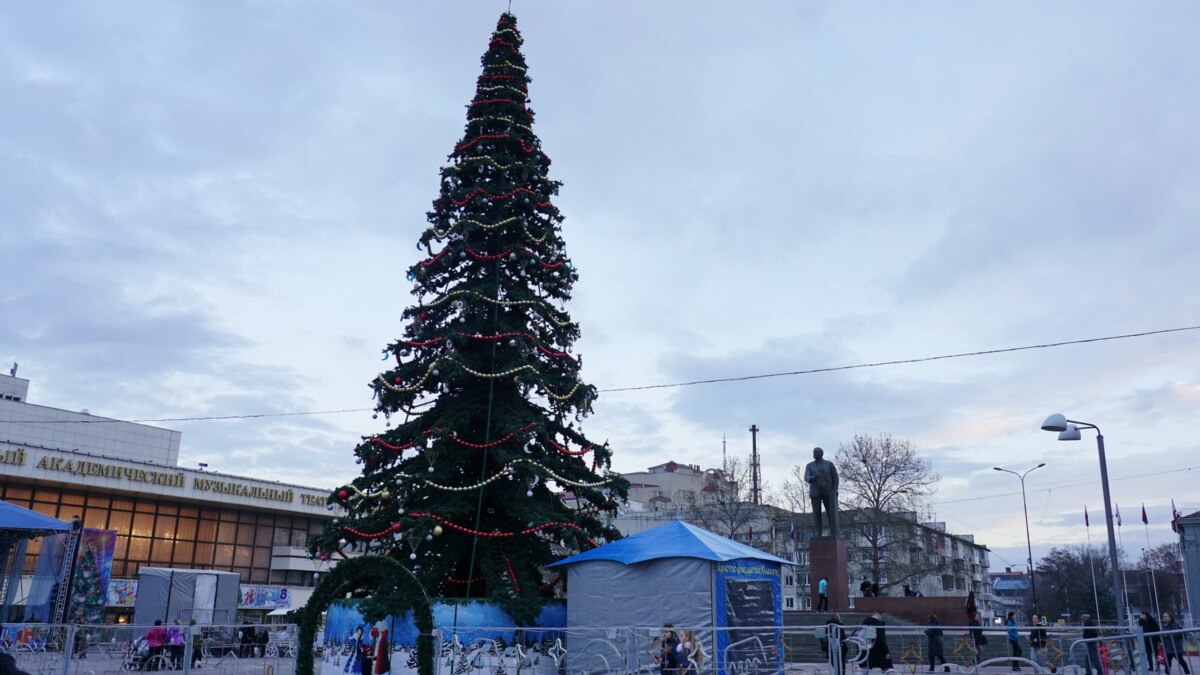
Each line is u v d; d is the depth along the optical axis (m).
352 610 22.48
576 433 25.31
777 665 19.80
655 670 17.06
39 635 24.28
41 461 46.50
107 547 39.75
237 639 35.12
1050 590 113.81
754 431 75.81
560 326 25.64
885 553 73.94
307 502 59.19
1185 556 48.22
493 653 19.98
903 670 19.20
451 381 24.42
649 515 75.44
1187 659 16.34
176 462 64.56
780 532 76.62
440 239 26.06
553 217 27.50
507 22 30.00
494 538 23.61
